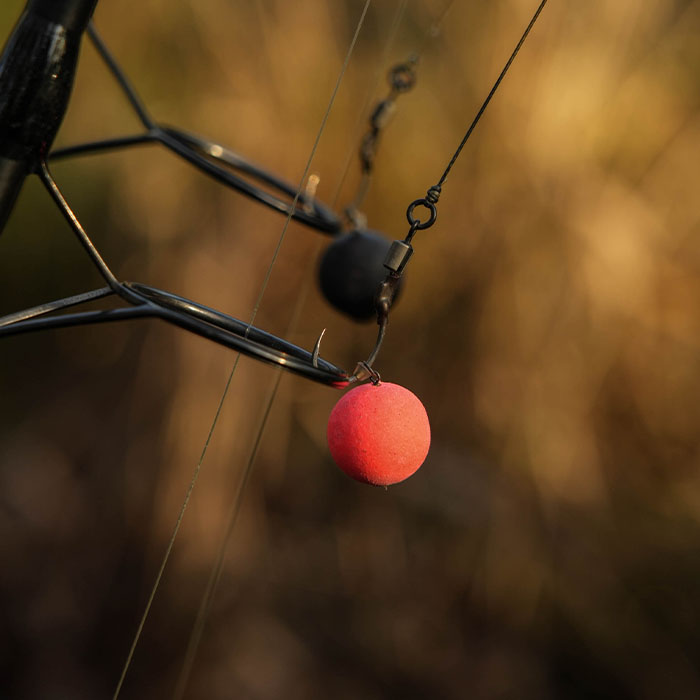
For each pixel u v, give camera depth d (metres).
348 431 0.30
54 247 0.75
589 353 0.73
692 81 0.71
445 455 0.78
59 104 0.30
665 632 0.72
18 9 0.67
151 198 0.73
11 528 0.73
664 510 0.76
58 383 0.79
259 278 0.73
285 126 0.73
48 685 0.66
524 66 0.71
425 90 0.73
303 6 0.72
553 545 0.75
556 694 0.70
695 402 0.73
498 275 0.73
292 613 0.74
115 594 0.72
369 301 0.36
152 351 0.75
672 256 0.72
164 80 0.73
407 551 0.77
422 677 0.70
